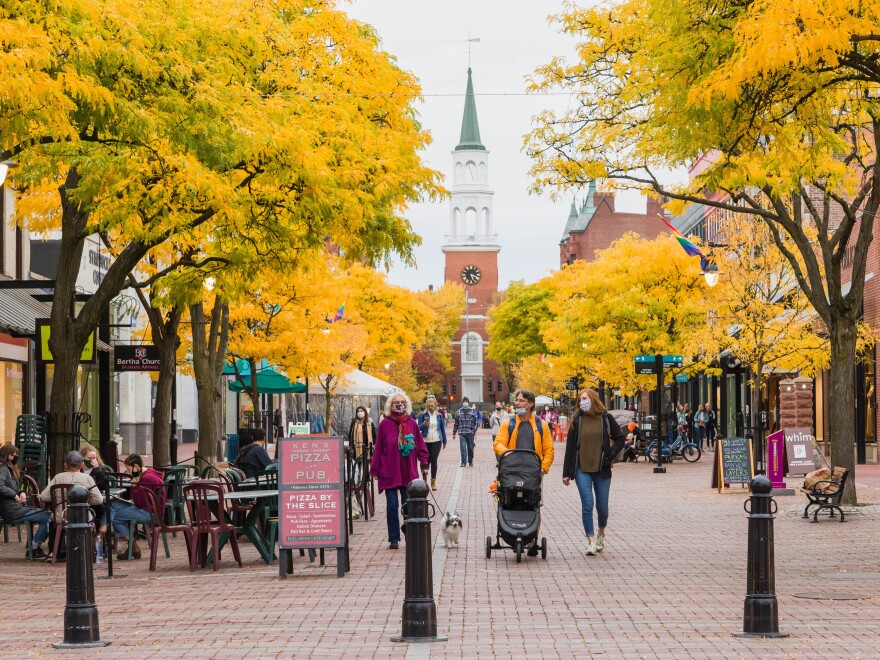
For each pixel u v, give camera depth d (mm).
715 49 15070
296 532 14938
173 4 16734
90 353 23531
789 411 43375
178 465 21906
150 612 12125
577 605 12148
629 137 21391
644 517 22875
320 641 10250
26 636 10688
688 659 9219
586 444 16750
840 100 18000
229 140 16109
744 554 16734
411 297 74688
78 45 14016
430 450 30438
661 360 39812
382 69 21609
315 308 34656
